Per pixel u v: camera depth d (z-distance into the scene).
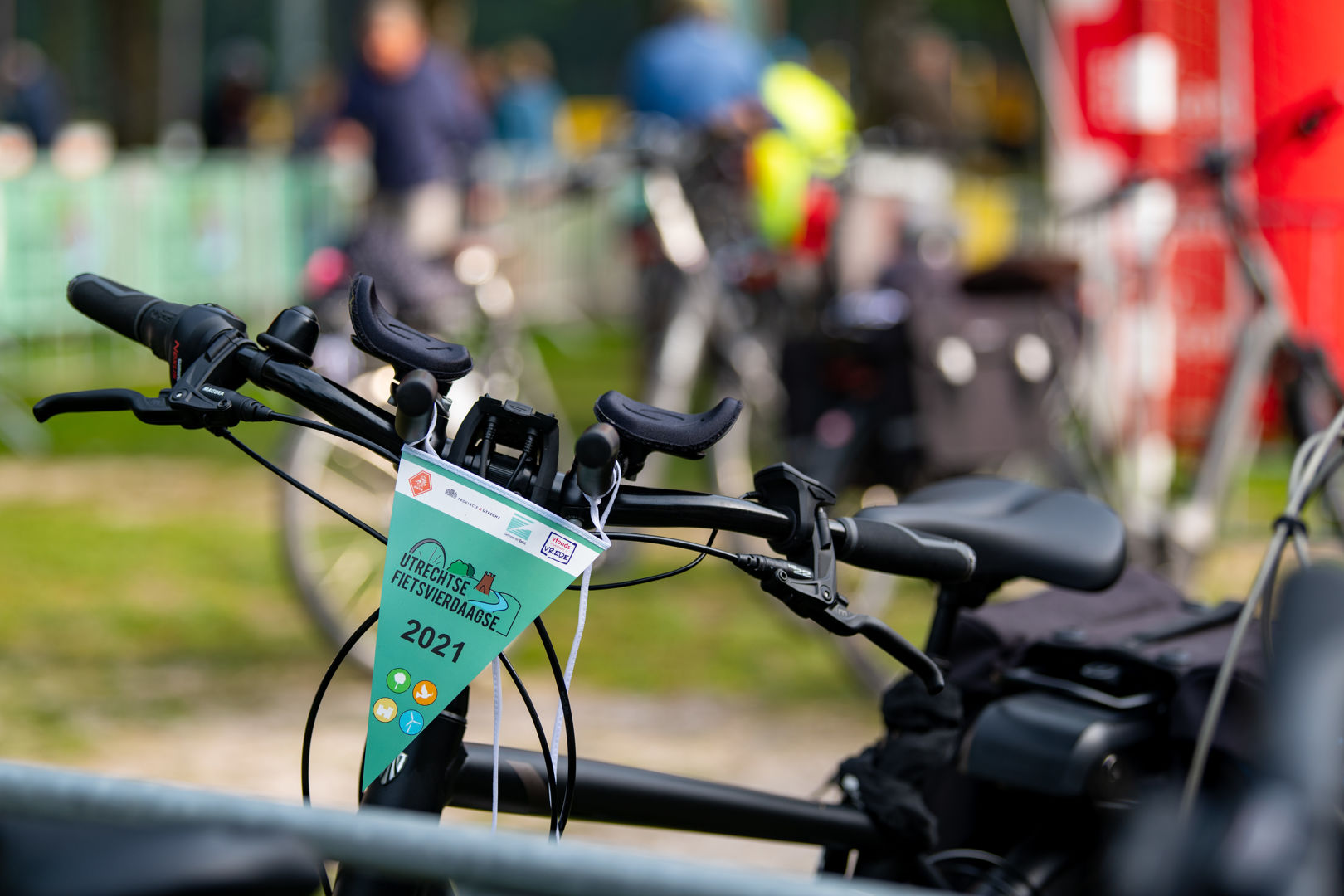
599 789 3.51
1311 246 10.93
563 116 38.81
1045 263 8.63
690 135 9.88
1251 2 12.33
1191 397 11.72
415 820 2.10
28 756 7.50
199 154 26.77
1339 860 2.80
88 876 2.03
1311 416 7.97
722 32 12.57
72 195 17.61
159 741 7.80
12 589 10.41
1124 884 2.78
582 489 2.75
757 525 2.94
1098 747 3.80
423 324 8.62
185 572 11.00
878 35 23.23
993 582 3.90
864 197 10.20
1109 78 12.72
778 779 7.48
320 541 8.38
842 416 8.28
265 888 2.04
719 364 9.66
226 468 14.66
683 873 1.98
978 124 25.72
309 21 43.56
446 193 14.78
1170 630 4.31
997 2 37.88
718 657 9.36
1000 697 4.18
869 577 8.65
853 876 4.04
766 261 9.91
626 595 10.48
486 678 8.66
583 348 22.48
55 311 17.47
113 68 28.23
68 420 16.45
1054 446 8.80
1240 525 10.78
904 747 3.82
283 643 9.48
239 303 20.42
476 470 2.80
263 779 7.36
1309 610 3.09
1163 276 10.23
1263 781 2.74
